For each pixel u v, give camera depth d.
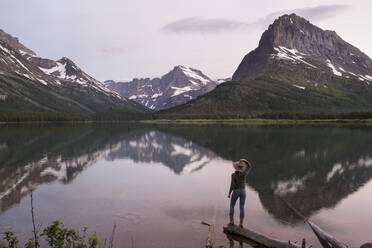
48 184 18.06
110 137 62.34
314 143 43.09
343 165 24.02
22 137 61.16
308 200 13.98
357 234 9.81
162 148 39.97
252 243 9.08
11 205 13.44
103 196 15.04
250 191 15.79
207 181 18.95
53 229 6.73
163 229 10.23
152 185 17.78
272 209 12.49
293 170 22.02
